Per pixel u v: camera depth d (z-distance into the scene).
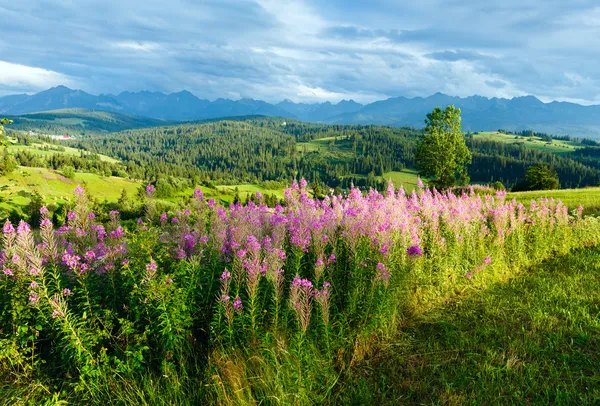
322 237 7.52
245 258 6.20
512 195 26.52
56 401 4.38
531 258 10.83
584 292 7.87
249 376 5.01
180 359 5.17
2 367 5.07
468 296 8.12
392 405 4.82
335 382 5.04
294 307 5.19
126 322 5.14
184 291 5.53
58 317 4.62
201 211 9.21
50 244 5.70
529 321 6.71
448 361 5.64
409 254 7.41
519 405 4.67
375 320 5.96
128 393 4.70
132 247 6.61
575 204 19.36
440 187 44.91
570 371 5.23
